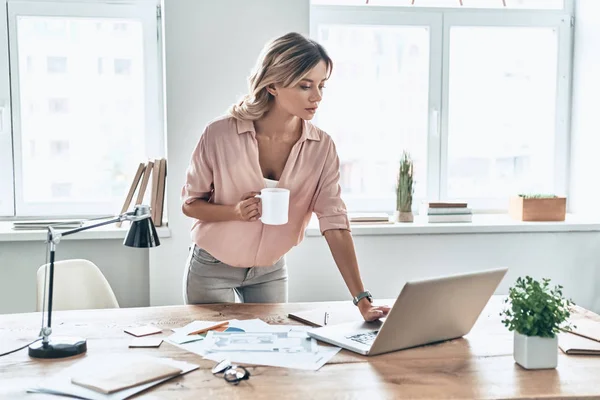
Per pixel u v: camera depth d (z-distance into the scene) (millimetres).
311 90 1946
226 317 2031
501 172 3666
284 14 3008
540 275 3311
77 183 3359
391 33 3510
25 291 3066
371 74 3516
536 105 3654
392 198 3553
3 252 3035
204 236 2189
